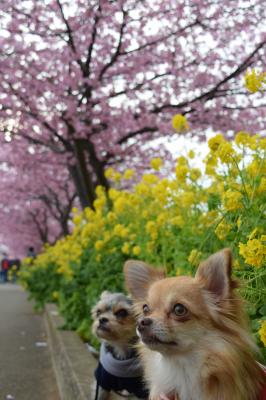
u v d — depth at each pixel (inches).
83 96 75.5
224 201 26.9
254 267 24.1
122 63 74.7
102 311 31.0
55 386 39.9
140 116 77.8
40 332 67.3
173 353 19.5
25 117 79.1
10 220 196.1
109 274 46.1
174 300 19.8
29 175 125.3
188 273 29.4
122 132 81.5
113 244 48.0
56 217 164.4
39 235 213.9
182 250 35.1
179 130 37.6
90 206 79.0
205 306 19.6
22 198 149.9
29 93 73.4
